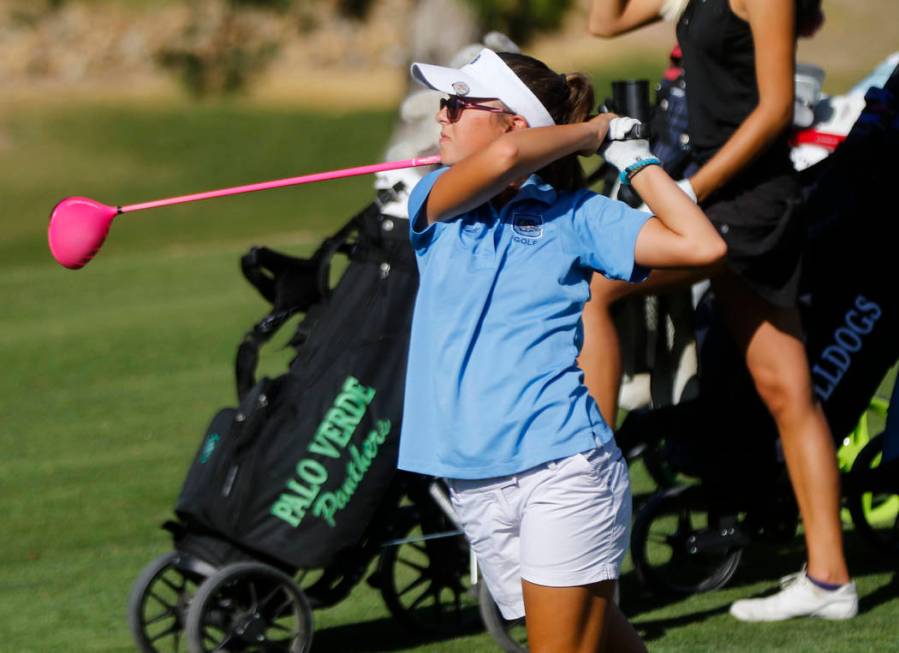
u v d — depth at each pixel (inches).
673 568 749.9
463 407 450.0
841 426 692.1
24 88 4579.2
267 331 653.3
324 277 649.6
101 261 2285.9
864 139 670.5
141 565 815.1
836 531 653.3
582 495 444.8
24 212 3174.2
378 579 676.7
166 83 4537.4
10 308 1829.5
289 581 620.4
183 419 1170.6
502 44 619.8
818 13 649.6
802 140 721.6
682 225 445.4
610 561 453.4
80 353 1478.8
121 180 3531.0
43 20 4608.8
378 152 3752.5
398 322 633.6
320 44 4761.3
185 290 1882.4
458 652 659.4
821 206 680.4
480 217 461.1
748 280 634.8
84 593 768.3
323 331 636.7
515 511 452.4
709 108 641.6
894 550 743.1
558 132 444.8
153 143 3897.6
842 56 4453.7
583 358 638.5
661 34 4616.1
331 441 621.9
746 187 636.1
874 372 689.0
